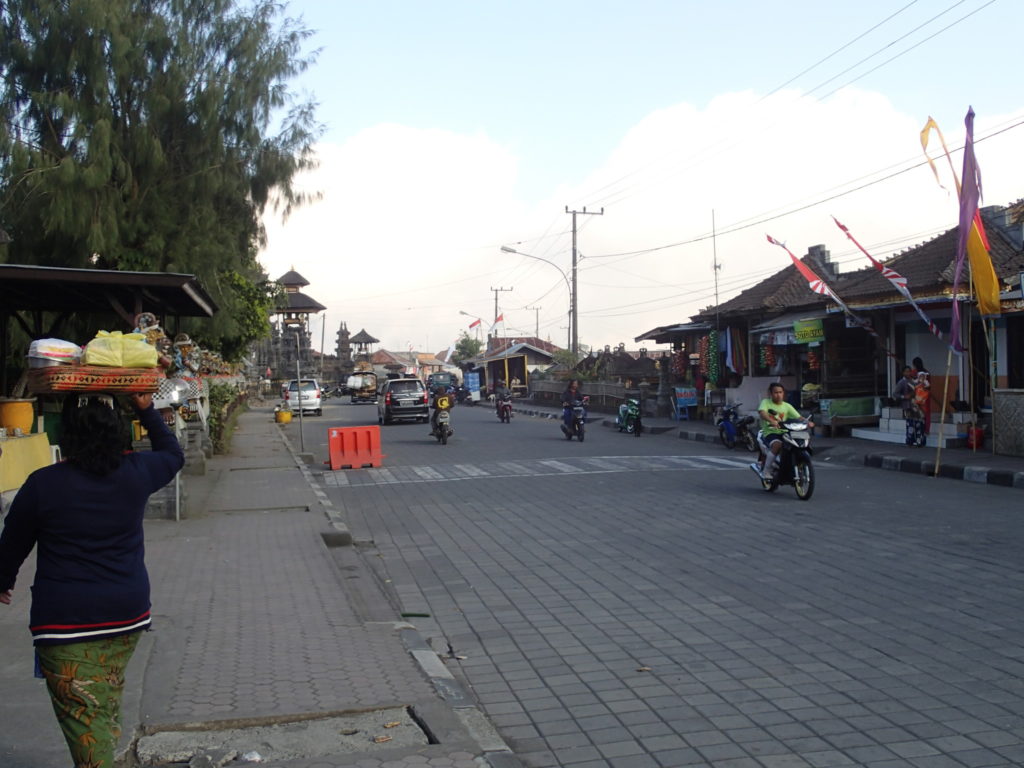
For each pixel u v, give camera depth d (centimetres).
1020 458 1691
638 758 454
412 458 2155
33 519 343
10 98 1922
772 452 1353
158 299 1429
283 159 2175
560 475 1731
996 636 644
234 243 2169
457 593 831
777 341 2520
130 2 1994
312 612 714
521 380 5978
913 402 1959
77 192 1850
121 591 348
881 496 1358
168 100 1969
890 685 549
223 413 2267
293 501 1356
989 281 1673
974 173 1642
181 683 538
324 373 10138
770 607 741
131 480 355
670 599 779
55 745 434
